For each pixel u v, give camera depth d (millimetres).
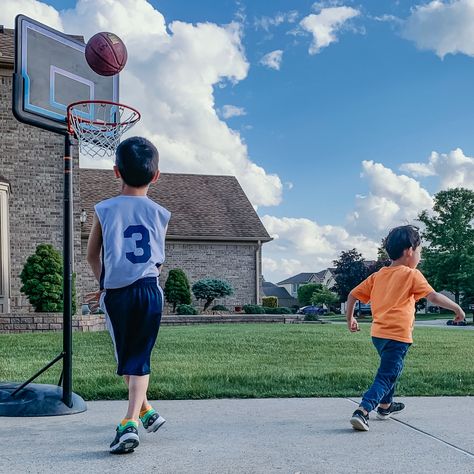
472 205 46906
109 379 5312
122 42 5012
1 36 18594
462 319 3814
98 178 26391
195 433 3525
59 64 4852
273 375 5668
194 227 24891
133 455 3014
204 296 23656
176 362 7086
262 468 2791
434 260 46562
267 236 25328
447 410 4352
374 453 3098
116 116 5340
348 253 55094
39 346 9141
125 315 3146
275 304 26188
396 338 3883
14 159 17516
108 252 3172
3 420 3850
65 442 3275
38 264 15516
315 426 3746
